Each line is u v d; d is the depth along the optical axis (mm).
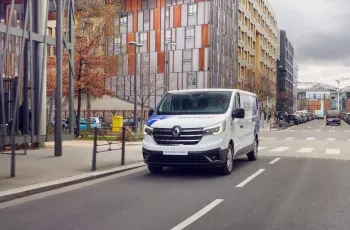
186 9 53938
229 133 11328
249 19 72688
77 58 26969
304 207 7602
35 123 17484
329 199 8312
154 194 8789
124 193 8906
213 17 53906
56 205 7770
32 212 7230
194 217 6832
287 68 115875
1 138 14875
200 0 53125
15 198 8328
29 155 15008
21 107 17219
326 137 32750
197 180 10609
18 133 16703
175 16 54625
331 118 64625
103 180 10641
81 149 17609
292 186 9766
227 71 59406
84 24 27516
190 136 10594
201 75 52812
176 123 10758
